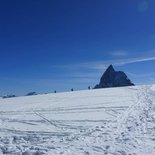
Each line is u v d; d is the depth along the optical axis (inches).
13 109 956.6
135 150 402.3
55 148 407.2
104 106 954.7
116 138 484.4
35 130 569.6
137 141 460.8
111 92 1628.9
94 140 467.8
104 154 380.2
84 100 1185.4
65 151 387.9
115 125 614.5
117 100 1148.5
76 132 543.2
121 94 1449.3
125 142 453.1
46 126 613.9
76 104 1042.1
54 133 536.4
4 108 994.1
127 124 625.9
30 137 497.0
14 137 493.4
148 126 603.5
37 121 683.4
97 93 1583.4
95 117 729.6
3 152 386.0
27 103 1175.6
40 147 413.4
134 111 833.5
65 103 1098.1
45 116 765.9
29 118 734.5
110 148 412.5
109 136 500.7
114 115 762.2
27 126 616.7
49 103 1125.1
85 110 866.1
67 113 813.2
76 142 450.6
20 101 1315.2
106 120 683.4
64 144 436.1
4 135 518.6
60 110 885.8
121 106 949.8
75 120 688.4
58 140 468.8
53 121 679.1
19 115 796.0
